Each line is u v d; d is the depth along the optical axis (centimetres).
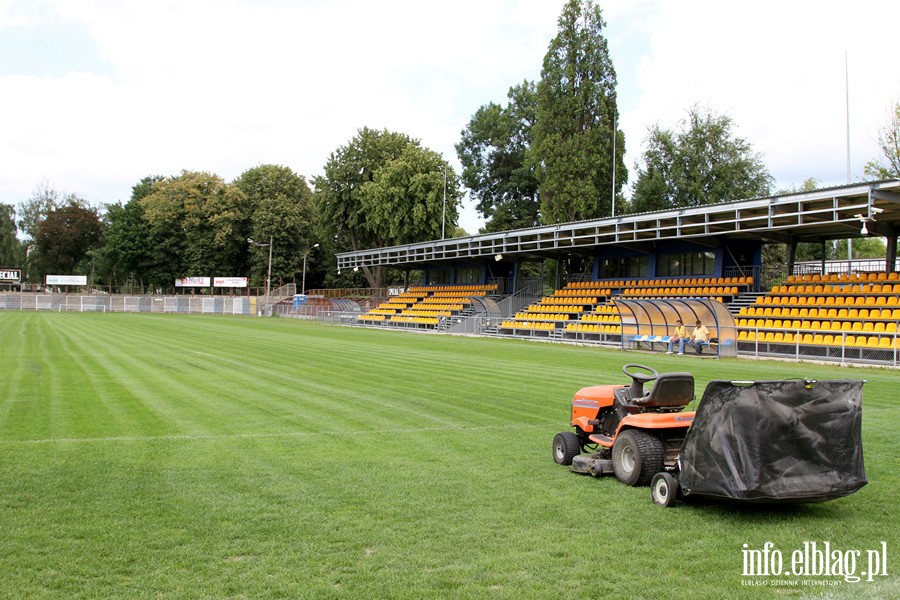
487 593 444
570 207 4731
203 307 7656
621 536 554
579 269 4584
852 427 606
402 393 1398
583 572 479
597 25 4828
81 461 802
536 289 4581
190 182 8050
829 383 598
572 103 4791
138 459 814
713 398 595
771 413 574
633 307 2866
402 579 465
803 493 577
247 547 524
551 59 4856
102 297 7606
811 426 589
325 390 1435
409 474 752
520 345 3116
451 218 6103
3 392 1361
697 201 4888
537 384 1557
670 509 628
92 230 9450
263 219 7756
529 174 6644
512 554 513
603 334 3141
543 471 768
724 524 587
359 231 6600
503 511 619
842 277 2867
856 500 661
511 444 915
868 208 2406
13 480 716
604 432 775
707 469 594
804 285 2931
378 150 6525
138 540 539
